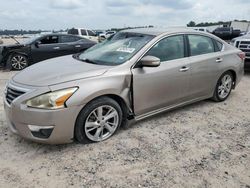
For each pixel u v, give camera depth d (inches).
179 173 119.0
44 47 397.4
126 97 149.2
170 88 169.0
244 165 126.3
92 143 143.3
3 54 373.4
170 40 171.8
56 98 124.5
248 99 227.5
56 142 131.3
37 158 129.2
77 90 130.0
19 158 129.0
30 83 131.3
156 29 181.8
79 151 135.6
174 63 169.5
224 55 205.8
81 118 134.0
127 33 181.9
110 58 159.6
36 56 392.8
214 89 205.3
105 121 144.7
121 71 145.9
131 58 152.8
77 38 430.6
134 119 157.8
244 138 154.3
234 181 114.3
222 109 200.7
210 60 192.5
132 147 140.5
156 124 169.8
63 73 137.6
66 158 129.4
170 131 160.4
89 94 132.2
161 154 134.3
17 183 111.0
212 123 174.4
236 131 163.5
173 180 114.1
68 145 140.9
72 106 128.1
